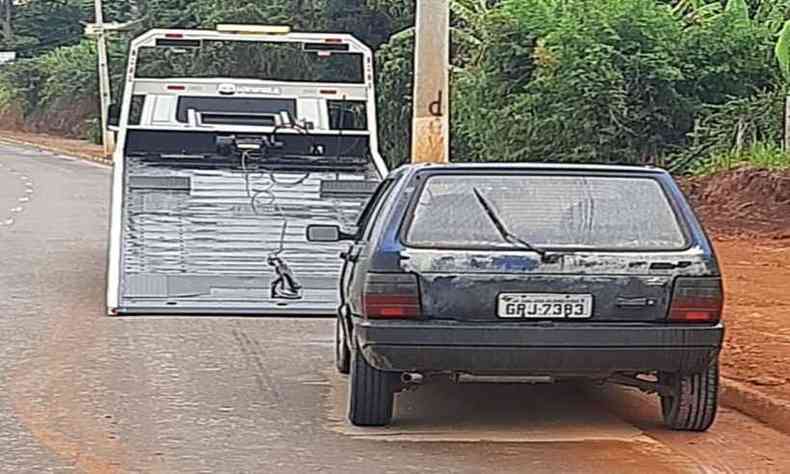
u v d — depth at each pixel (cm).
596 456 940
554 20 3177
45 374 1252
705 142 3028
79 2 9644
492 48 3238
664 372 966
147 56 4044
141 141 1883
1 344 1423
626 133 3045
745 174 2761
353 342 1002
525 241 942
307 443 975
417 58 1723
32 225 2884
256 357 1353
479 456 937
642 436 1003
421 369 938
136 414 1077
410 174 972
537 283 932
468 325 928
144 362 1318
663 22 3102
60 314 1642
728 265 2061
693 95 3133
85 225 2898
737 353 1288
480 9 3700
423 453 945
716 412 1035
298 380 1230
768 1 3475
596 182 969
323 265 1702
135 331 1512
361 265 975
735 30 3142
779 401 1055
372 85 2020
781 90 3072
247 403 1123
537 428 1028
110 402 1124
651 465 916
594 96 3006
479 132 3309
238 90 2050
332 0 4725
